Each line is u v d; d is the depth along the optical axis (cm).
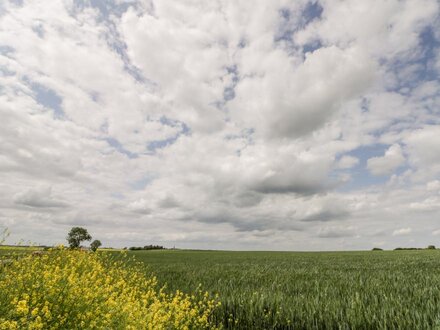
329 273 1695
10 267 810
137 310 607
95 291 717
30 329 463
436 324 570
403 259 3238
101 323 537
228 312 802
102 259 1249
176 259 3853
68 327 533
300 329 682
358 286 1069
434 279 1265
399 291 966
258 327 715
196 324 694
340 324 645
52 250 1086
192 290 1104
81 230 6184
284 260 3525
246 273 1747
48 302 560
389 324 608
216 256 4803
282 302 800
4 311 525
